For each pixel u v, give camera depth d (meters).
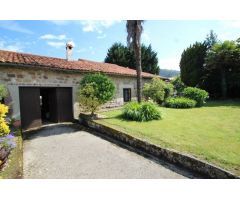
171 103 13.11
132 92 14.50
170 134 6.10
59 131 8.20
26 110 8.62
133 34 10.16
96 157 5.22
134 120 8.25
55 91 9.83
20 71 8.27
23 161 4.97
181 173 4.19
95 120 8.49
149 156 5.22
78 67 10.58
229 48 16.38
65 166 4.66
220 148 4.75
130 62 26.70
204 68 18.69
